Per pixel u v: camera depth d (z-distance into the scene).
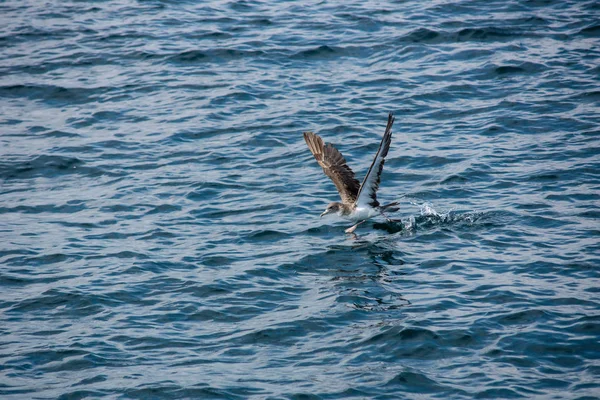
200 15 35.75
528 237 18.61
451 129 25.00
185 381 13.55
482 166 22.34
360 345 14.52
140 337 15.03
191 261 18.09
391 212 18.88
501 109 26.02
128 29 34.38
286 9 36.09
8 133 25.95
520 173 21.86
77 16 36.22
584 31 31.59
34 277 17.47
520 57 29.62
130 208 21.03
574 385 13.09
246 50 31.52
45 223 20.34
